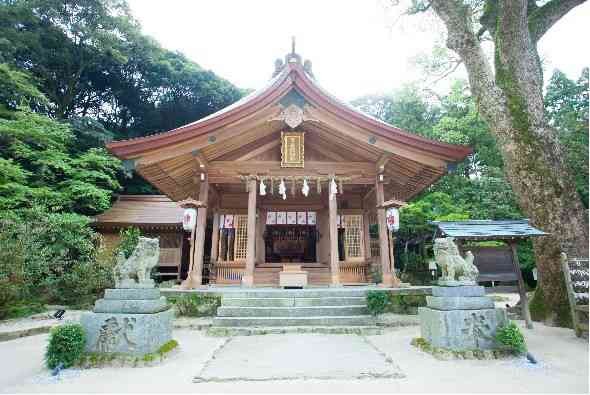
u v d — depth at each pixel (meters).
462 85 21.58
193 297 8.33
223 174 10.99
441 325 5.15
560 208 8.05
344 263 13.14
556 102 21.12
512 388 3.75
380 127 9.98
